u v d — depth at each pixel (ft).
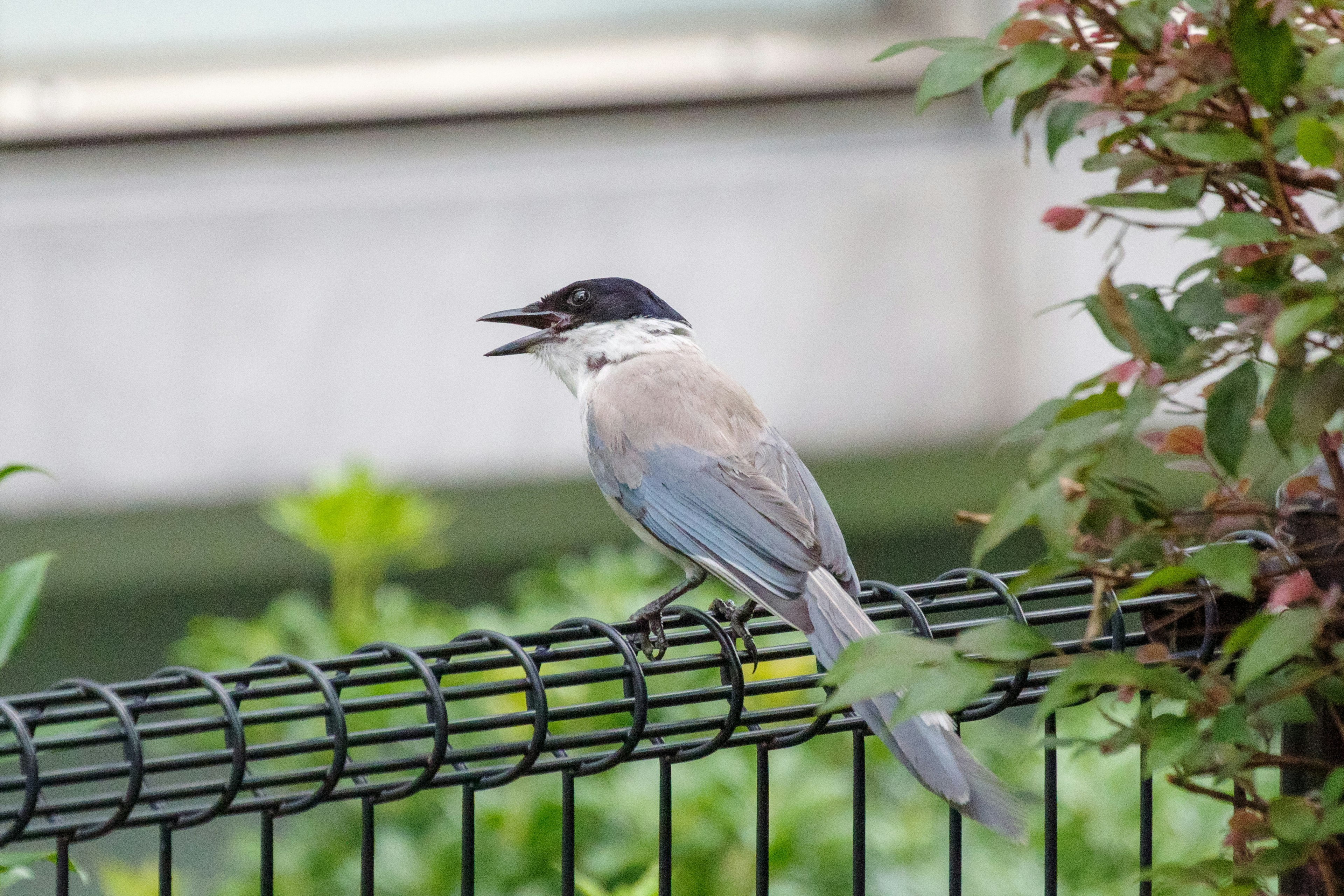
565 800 19.10
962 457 56.29
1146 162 16.07
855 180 53.67
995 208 53.98
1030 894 32.35
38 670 55.77
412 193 52.31
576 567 40.55
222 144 52.85
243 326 52.31
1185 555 16.44
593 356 33.22
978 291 54.39
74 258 51.26
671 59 54.34
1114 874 32.40
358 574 38.96
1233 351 14.71
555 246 53.06
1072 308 54.34
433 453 53.62
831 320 54.34
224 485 52.95
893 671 14.44
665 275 53.57
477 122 53.83
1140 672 14.64
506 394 53.72
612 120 54.39
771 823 31.65
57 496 52.31
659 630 23.00
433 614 38.04
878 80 54.70
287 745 17.49
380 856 34.47
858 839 20.03
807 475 29.12
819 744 37.06
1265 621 14.67
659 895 20.63
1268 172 14.67
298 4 52.75
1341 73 14.14
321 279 52.37
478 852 33.73
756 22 54.60
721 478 28.43
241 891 35.50
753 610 27.25
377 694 32.53
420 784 18.13
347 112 52.75
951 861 20.18
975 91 54.39
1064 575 16.66
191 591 56.95
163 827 17.49
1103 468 14.87
